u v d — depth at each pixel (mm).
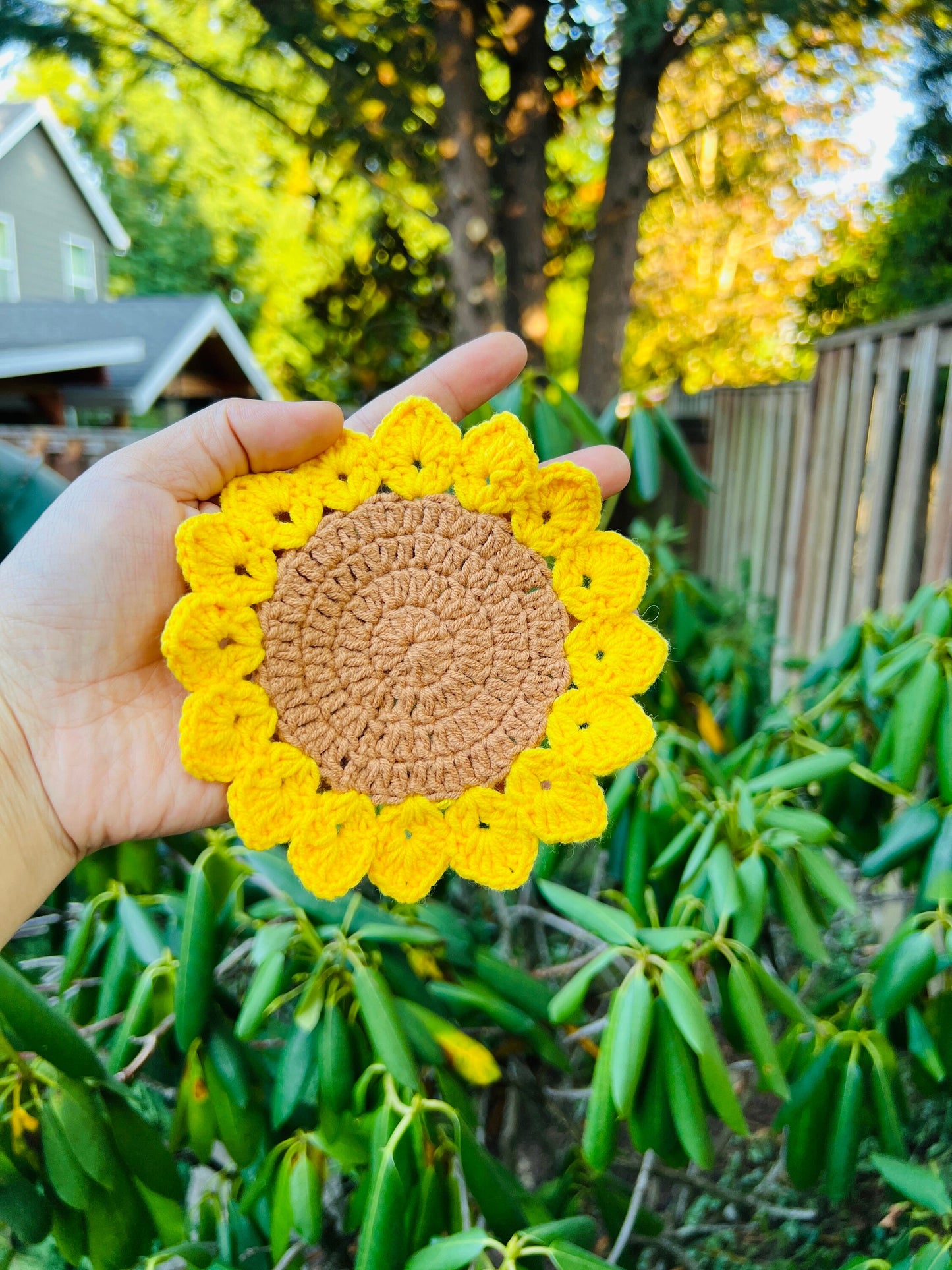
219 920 323
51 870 281
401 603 257
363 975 293
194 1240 345
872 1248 461
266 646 252
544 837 258
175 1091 396
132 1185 294
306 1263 399
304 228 3211
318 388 1881
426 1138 285
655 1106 292
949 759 342
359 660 256
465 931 375
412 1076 275
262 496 257
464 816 257
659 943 296
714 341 2859
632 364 2838
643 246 2727
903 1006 322
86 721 283
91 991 372
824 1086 323
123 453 279
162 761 289
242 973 478
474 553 260
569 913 312
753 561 1284
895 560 782
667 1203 544
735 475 1387
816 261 2703
